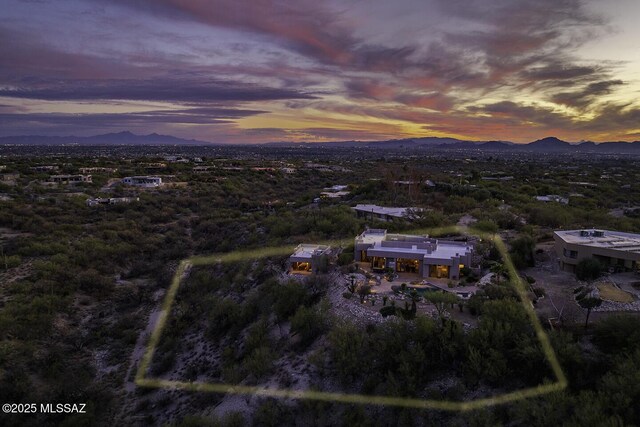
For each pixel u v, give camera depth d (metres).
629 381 20.27
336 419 24.39
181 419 28.55
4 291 44.31
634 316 26.12
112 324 43.16
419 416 23.22
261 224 69.88
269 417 25.34
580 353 23.95
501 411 22.36
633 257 36.31
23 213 70.19
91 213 78.00
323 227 57.56
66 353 36.88
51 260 52.56
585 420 19.02
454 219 60.69
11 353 34.22
